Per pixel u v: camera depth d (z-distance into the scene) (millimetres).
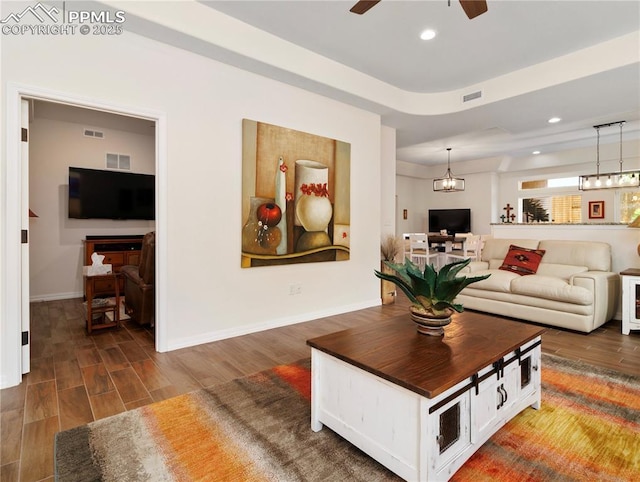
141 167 5883
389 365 1546
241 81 3396
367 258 4676
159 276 2977
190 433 1806
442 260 7840
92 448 1672
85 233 5418
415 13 2924
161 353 2953
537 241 4457
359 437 1629
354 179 4473
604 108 4500
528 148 7527
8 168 2318
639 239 3988
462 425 1533
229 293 3381
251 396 2205
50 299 5094
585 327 3406
